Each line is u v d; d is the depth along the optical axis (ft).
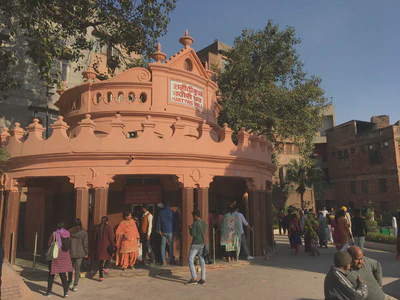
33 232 47.91
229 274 29.22
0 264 15.26
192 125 42.45
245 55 66.74
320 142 150.10
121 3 50.75
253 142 39.55
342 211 34.83
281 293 23.00
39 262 34.60
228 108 61.16
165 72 41.86
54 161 31.58
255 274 29.14
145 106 40.60
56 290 24.59
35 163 32.19
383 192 115.65
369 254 42.11
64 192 40.22
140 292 23.68
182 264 30.76
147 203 36.91
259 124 63.82
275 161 66.64
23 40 61.46
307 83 66.23
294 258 38.73
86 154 30.66
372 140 121.49
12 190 33.42
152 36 56.75
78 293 23.63
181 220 33.60
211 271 30.55
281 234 76.23
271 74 67.97
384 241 47.78
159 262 33.24
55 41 48.67
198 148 33.47
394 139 112.78
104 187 30.71
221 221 37.19
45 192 45.65
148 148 31.53
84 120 31.68
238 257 35.94
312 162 67.97
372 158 120.98
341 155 135.64
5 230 32.63
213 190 42.93
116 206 36.06
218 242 38.32
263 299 21.72
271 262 35.55
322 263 34.86
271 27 69.62
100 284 26.09
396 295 21.95
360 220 34.81
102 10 51.06
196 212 26.76
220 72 68.80
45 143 31.91
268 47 68.95
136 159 31.42
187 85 43.52
